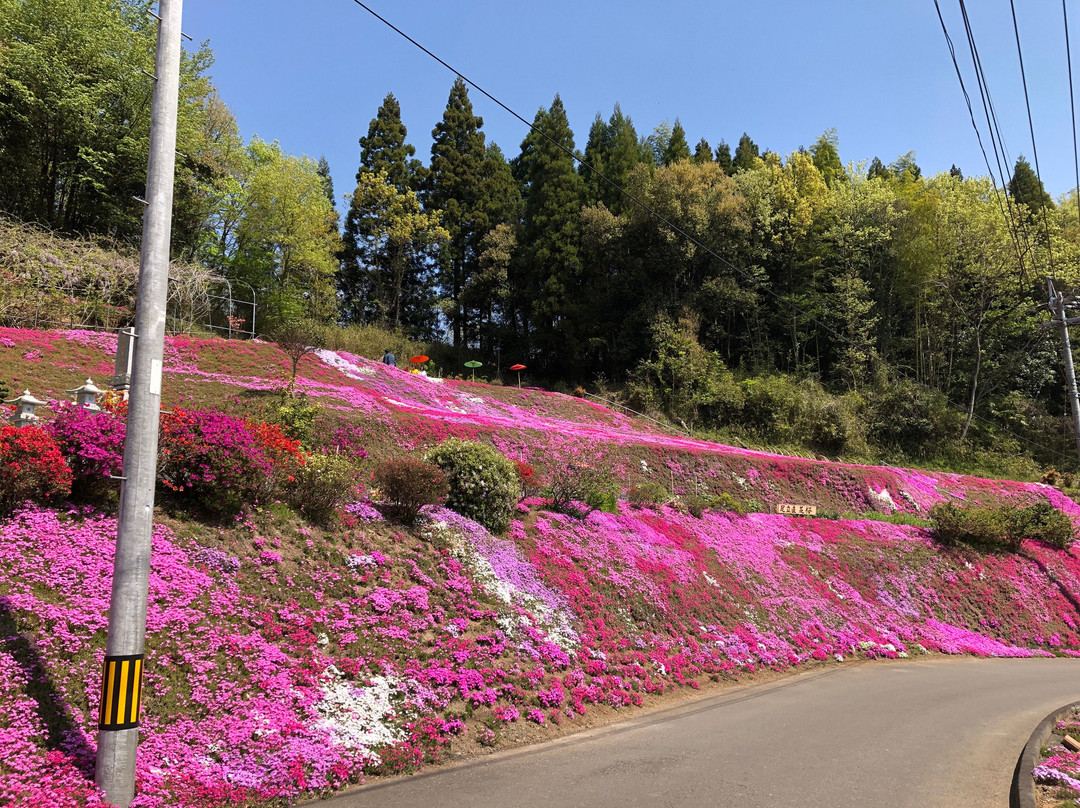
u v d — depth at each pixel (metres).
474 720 8.45
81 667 6.43
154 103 6.19
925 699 11.74
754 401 41.84
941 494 34.22
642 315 45.50
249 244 41.47
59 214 29.95
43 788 5.04
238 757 6.33
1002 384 47.00
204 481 9.65
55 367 18.20
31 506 8.34
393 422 20.92
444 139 56.81
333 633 8.84
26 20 28.12
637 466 25.70
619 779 6.99
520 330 52.53
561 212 49.03
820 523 23.88
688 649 13.16
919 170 67.38
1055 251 44.09
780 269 51.53
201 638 7.51
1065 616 21.98
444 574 11.41
